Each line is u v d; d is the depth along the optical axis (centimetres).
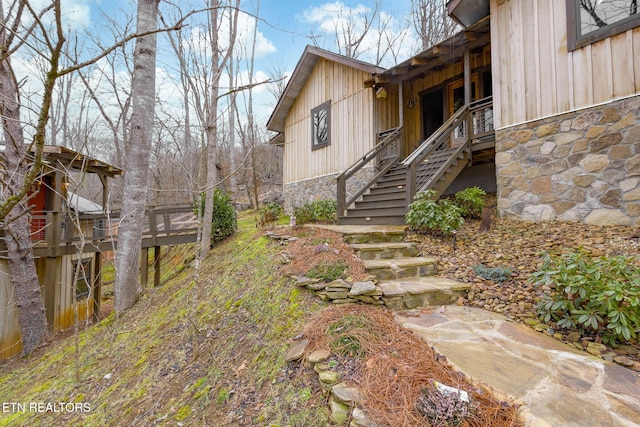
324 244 422
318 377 197
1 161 371
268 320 303
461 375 176
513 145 526
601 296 210
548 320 240
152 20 548
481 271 340
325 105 977
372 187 753
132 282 574
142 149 563
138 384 300
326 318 253
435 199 555
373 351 200
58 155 694
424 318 265
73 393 333
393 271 345
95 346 448
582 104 445
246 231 884
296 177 1124
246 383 232
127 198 562
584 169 441
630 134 403
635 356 200
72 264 792
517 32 520
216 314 373
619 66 413
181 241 810
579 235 397
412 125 876
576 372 181
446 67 788
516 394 158
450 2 648
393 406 153
